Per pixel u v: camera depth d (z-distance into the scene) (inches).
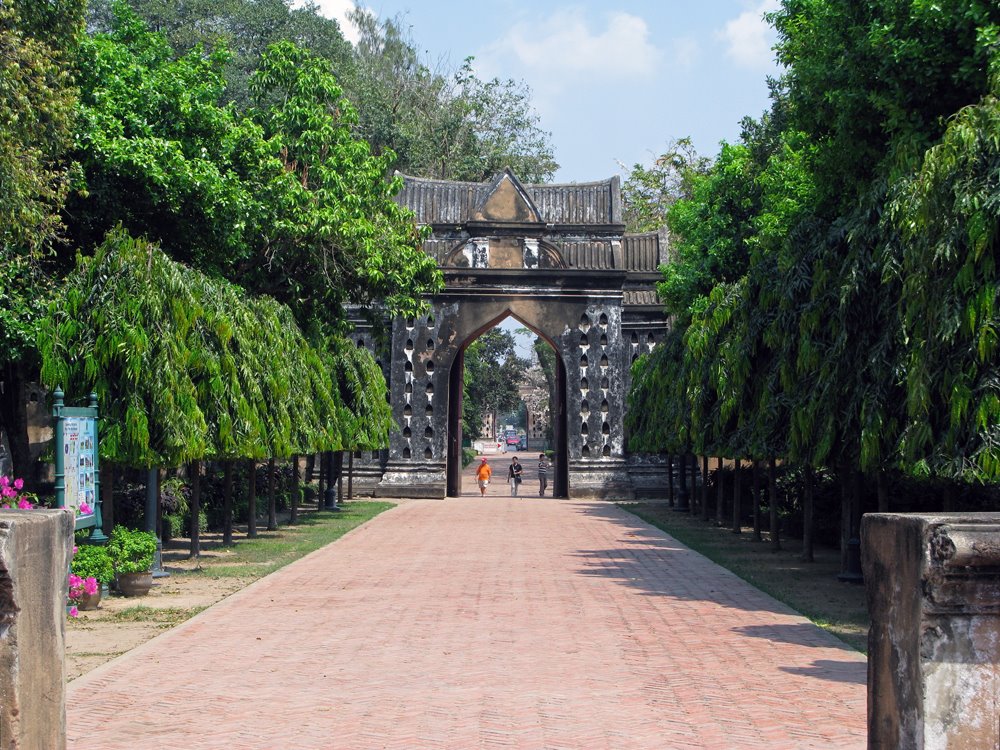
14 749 184.2
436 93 2281.0
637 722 307.1
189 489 981.2
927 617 173.8
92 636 454.3
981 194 443.2
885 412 536.1
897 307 529.3
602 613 512.1
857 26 671.8
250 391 725.3
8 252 705.6
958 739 172.7
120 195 810.2
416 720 311.0
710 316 950.4
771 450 740.7
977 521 174.4
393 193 1080.2
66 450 521.3
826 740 287.1
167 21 1909.4
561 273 1577.3
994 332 443.5
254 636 450.3
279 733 298.0
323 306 1051.3
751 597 571.5
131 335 591.8
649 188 2369.6
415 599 560.1
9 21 668.1
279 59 1012.5
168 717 316.5
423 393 1577.3
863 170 705.0
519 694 343.0
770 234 1033.5
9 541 182.2
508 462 3870.6
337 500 1456.7
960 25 576.4
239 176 898.7
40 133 686.5
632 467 1625.2
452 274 1572.3
